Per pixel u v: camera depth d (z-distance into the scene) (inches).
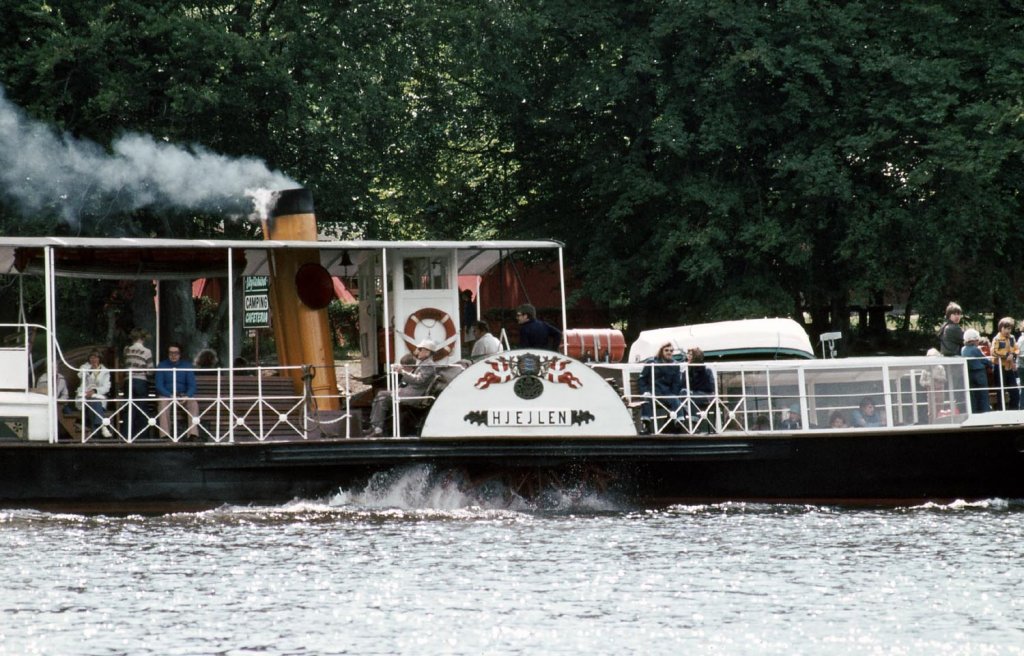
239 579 1812.3
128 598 1708.9
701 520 2256.4
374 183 4665.4
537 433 2321.6
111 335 3821.4
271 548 2011.6
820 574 1833.2
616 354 2898.6
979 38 4736.7
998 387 2529.5
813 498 2389.3
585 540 2075.5
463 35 4503.0
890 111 4503.0
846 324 4987.7
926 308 4658.0
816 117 4645.7
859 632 1547.7
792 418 2415.1
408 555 1963.6
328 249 2345.0
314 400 2364.7
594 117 5108.3
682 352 2517.2
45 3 3924.7
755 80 4722.0
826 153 4544.8
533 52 5078.7
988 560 1916.8
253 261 2605.8
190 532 2132.1
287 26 4202.8
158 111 4084.6
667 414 2417.6
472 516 2292.1
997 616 1614.2
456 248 2397.9
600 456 2331.4
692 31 4628.4
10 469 2247.8
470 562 1916.8
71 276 2514.8
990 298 4872.0
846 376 2409.0
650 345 2849.4
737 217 4744.1
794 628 1567.4
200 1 4190.5
